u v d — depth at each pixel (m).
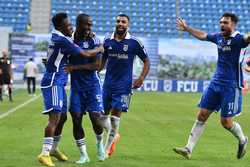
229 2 163.38
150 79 136.12
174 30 156.88
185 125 55.00
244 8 163.00
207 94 32.12
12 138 41.28
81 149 30.11
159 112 71.50
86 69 29.72
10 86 88.44
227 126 31.98
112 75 31.92
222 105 31.70
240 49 31.06
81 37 29.83
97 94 30.33
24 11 155.00
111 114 32.16
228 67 31.34
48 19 154.62
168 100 99.31
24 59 135.12
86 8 157.38
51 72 28.73
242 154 32.62
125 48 31.39
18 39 135.00
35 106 77.00
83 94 30.08
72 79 30.08
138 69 125.25
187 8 161.00
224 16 30.95
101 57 30.50
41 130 47.28
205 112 32.28
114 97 31.89
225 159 32.78
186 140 42.38
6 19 153.50
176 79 138.12
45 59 29.75
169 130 49.78
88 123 54.06
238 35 30.75
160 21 157.88
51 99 28.56
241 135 32.22
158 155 33.88
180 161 31.42
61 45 28.28
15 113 65.19
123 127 51.31
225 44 31.11
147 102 91.94
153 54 139.00
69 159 31.39
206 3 162.50
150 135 45.31
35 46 135.75
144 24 157.00
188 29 32.81
